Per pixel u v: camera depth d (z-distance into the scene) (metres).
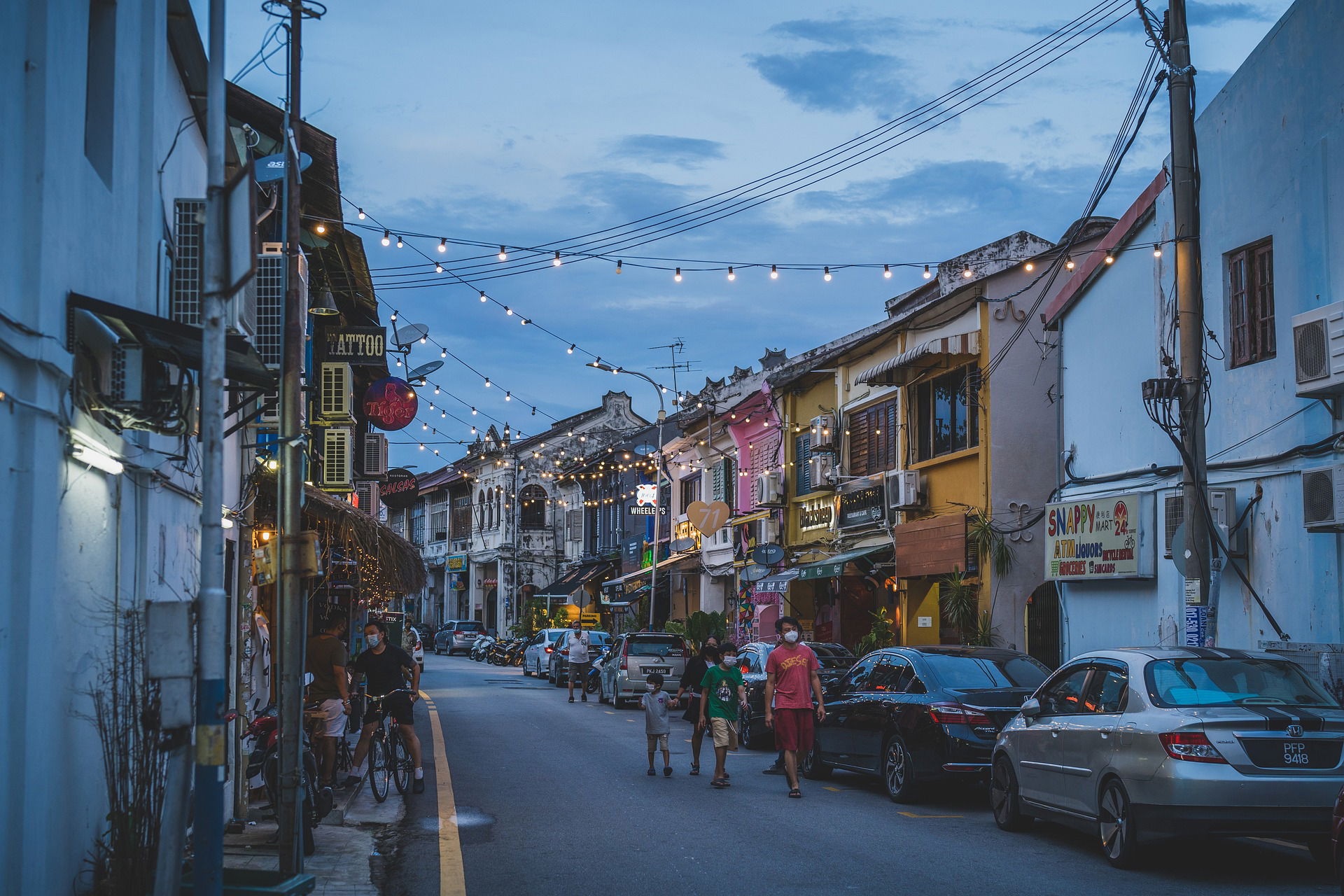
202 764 5.73
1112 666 9.77
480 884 8.66
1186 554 12.03
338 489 14.79
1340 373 11.59
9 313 5.89
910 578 22.72
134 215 8.26
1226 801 8.32
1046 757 10.17
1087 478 17.50
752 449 33.47
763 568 30.11
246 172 5.95
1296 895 8.09
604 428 65.75
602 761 16.27
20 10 6.18
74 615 6.87
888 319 29.67
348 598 21.27
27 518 6.11
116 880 6.69
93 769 7.18
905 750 12.38
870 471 25.55
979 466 20.58
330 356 15.41
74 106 6.91
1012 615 19.89
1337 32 12.34
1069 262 17.92
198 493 10.07
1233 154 14.16
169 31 9.25
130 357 7.21
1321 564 12.45
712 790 13.62
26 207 6.25
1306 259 12.85
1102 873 8.89
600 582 52.28
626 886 8.56
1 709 5.85
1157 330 15.80
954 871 9.00
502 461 63.75
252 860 9.20
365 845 10.02
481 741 18.67
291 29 8.66
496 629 63.41
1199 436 12.02
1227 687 9.17
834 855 9.67
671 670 25.77
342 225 16.69
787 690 13.20
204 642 5.77
